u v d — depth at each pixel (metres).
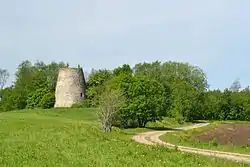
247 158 39.06
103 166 23.92
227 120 159.00
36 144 33.69
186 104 138.50
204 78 182.88
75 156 27.44
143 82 98.62
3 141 35.41
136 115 96.69
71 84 124.81
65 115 101.88
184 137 72.31
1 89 170.00
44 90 137.25
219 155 40.97
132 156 29.06
